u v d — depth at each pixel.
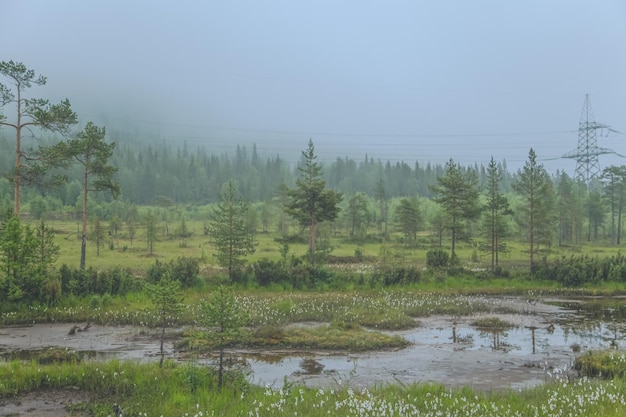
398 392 14.42
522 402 13.12
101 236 63.53
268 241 78.38
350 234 85.81
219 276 38.28
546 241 65.06
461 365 18.47
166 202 118.25
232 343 21.02
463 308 30.19
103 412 12.81
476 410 12.11
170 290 17.59
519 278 42.56
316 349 20.61
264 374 17.11
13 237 28.91
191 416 12.23
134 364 17.11
